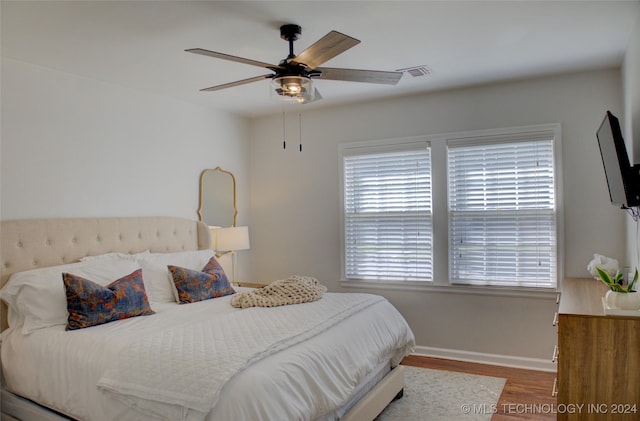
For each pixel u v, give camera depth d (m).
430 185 4.33
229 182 4.91
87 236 3.39
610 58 3.38
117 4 2.37
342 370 2.35
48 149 3.27
